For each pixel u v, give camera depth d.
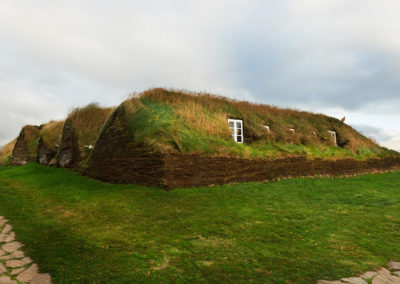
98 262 4.40
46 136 21.05
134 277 3.91
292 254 5.04
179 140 10.62
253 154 12.64
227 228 6.21
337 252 5.29
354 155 18.55
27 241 5.39
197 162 10.48
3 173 16.52
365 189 11.87
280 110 20.45
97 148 13.88
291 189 11.01
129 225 6.32
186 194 9.06
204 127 12.57
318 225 6.82
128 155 11.33
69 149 17.14
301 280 4.09
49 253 4.77
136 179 10.69
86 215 7.21
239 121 15.50
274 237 5.84
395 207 8.88
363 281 4.22
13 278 3.90
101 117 17.97
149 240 5.39
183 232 5.89
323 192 10.84
